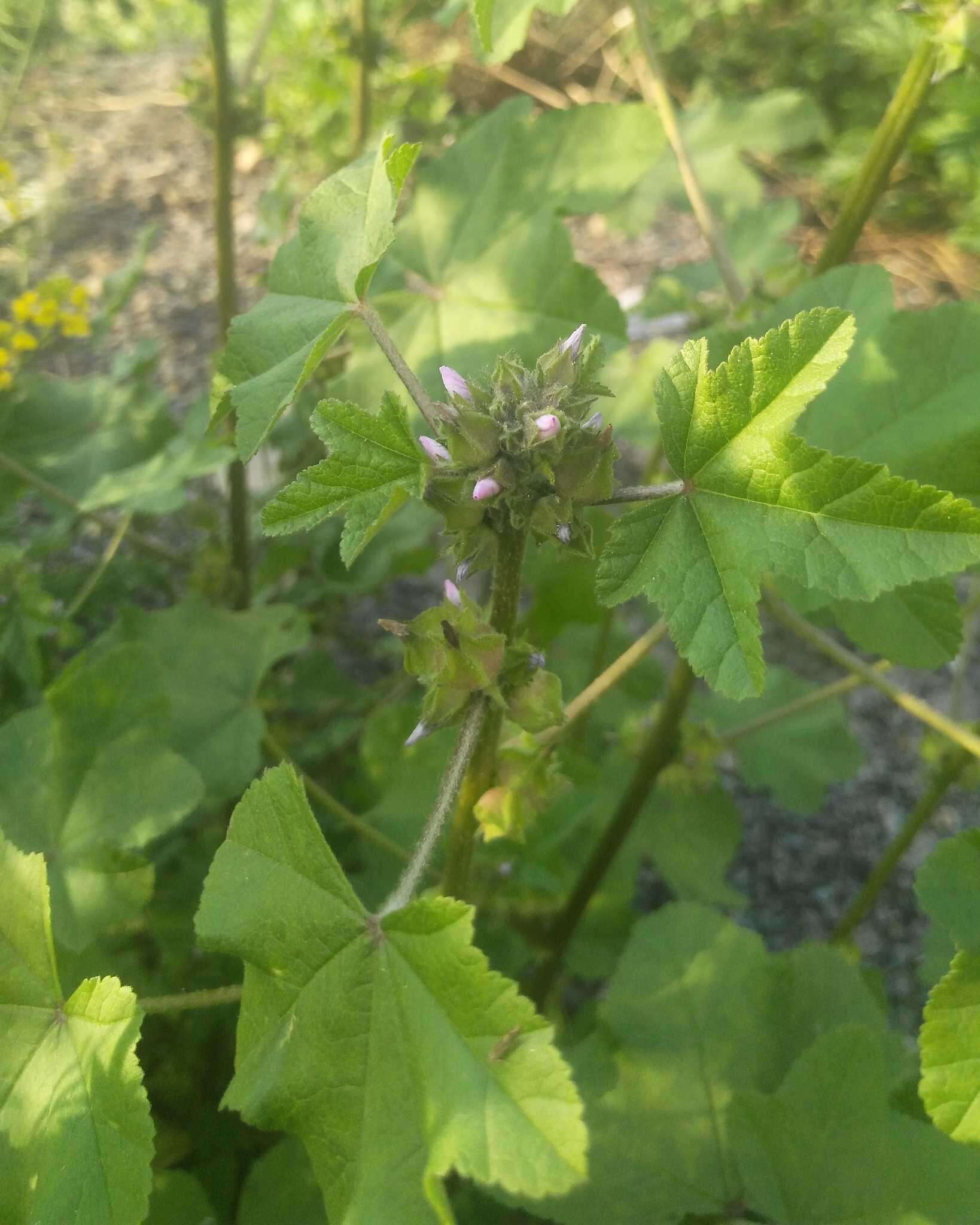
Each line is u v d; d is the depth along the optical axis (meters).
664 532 0.15
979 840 0.16
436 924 0.13
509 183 0.28
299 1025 0.15
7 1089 0.16
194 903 0.32
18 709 0.32
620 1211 0.22
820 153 0.75
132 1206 0.14
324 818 0.36
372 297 0.28
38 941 0.16
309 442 0.42
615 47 0.80
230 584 0.39
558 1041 0.33
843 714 0.42
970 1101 0.15
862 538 0.14
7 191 0.35
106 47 0.78
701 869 0.37
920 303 0.67
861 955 0.42
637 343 0.57
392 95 0.47
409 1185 0.13
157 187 0.68
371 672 0.50
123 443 0.38
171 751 0.24
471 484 0.14
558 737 0.19
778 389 0.14
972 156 0.38
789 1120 0.21
